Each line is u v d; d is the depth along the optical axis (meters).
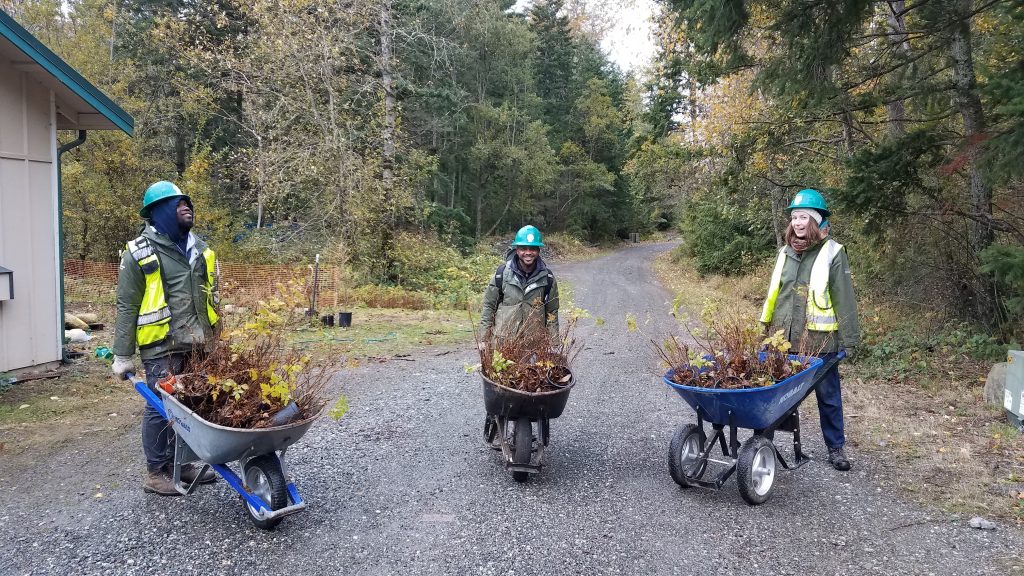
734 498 4.35
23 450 5.11
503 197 43.03
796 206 4.77
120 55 26.03
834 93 7.93
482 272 20.69
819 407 4.95
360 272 17.95
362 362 9.02
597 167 48.78
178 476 4.02
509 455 4.54
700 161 17.53
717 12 7.49
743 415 4.09
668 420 6.32
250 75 18.53
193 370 3.87
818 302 4.72
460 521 3.96
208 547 3.58
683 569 3.40
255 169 18.06
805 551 3.59
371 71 21.30
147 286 4.02
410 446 5.41
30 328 7.29
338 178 17.64
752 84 8.40
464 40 32.00
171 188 4.09
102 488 4.38
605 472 4.85
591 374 8.50
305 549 3.58
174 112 22.19
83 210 16.19
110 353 8.11
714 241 25.00
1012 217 8.12
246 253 17.56
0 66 6.88
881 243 8.92
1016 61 6.11
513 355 4.58
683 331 12.24
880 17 10.12
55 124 7.56
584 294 20.05
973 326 8.30
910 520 3.96
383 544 3.65
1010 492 4.27
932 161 7.55
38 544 3.58
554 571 3.37
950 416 6.04
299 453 5.20
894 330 8.87
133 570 3.32
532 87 45.62
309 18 17.42
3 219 6.96
